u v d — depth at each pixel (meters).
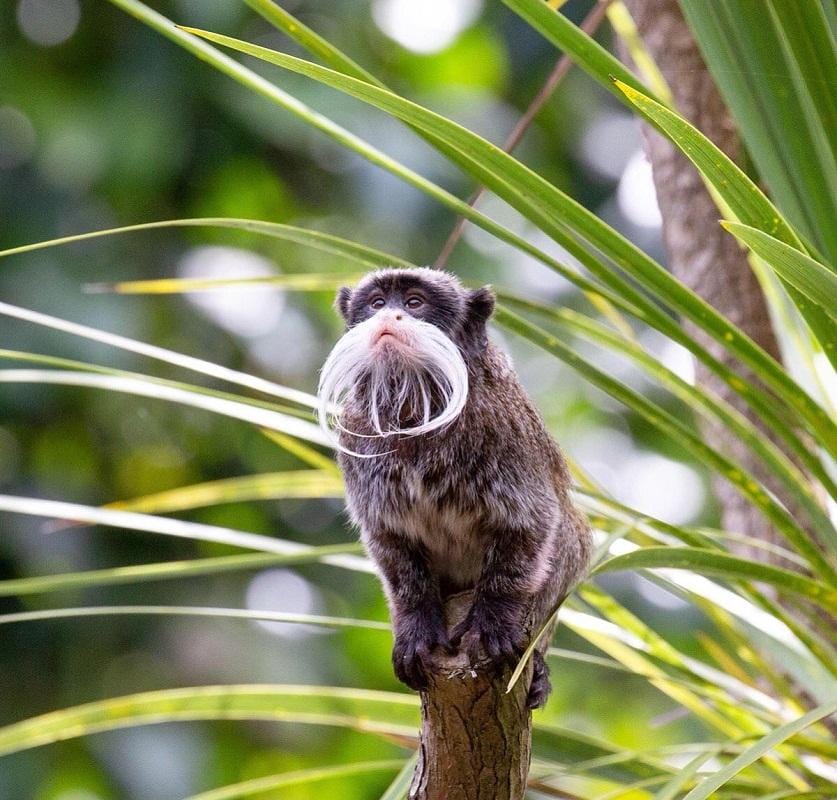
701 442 6.12
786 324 7.36
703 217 8.30
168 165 14.11
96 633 14.17
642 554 5.06
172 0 14.39
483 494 6.82
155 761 13.26
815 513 6.12
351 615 15.43
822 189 5.57
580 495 7.48
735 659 7.98
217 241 15.31
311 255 15.45
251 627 14.70
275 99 6.04
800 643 6.77
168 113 14.15
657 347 16.38
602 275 5.79
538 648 6.55
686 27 8.18
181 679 14.09
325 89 14.79
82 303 13.66
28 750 13.54
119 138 13.96
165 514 14.87
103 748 13.27
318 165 15.34
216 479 15.45
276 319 14.98
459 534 7.06
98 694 13.99
